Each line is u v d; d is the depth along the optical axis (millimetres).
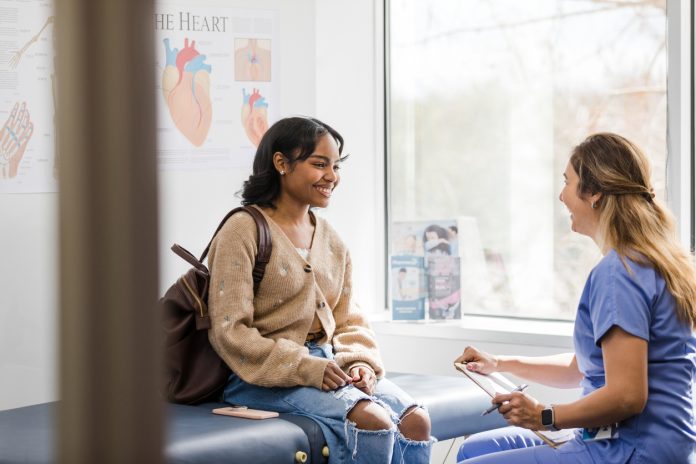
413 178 4543
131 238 310
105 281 309
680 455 2205
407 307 4289
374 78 4492
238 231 2961
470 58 4367
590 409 2195
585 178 2420
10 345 3332
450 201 4449
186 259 3059
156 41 318
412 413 2924
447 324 4184
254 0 4031
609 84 3975
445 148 4453
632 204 2348
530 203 4230
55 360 312
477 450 2748
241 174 4004
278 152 3076
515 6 4234
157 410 317
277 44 4109
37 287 3400
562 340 3803
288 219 3123
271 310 2996
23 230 3373
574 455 2299
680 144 3744
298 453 2664
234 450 2529
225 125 3953
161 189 318
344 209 4410
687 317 2273
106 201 308
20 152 3363
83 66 307
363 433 2723
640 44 3879
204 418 2795
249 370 2873
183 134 3836
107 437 311
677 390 2252
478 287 4383
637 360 2186
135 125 310
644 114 3873
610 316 2221
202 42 3891
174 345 3023
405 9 4520
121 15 307
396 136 4559
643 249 2297
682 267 2305
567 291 4141
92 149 308
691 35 3744
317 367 2832
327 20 4281
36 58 3391
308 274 3039
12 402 3330
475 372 2738
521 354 3922
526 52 4211
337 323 3238
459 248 4410
